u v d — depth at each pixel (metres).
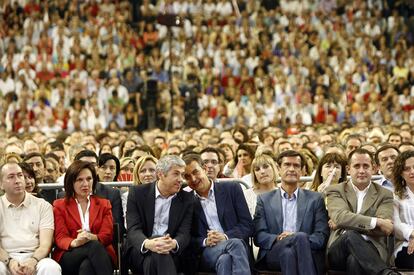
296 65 30.06
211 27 31.53
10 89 28.48
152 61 29.69
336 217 11.80
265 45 30.97
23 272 11.40
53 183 13.55
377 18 32.53
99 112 27.59
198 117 27.92
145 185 12.16
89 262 11.52
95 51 30.09
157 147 17.64
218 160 13.83
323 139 19.45
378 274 11.37
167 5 31.72
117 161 13.91
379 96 29.36
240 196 12.26
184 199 12.07
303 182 13.83
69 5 31.77
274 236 11.96
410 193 12.10
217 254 11.72
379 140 19.17
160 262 11.51
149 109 28.08
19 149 17.39
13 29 30.86
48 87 28.20
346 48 31.45
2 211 11.83
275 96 28.84
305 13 32.53
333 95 29.27
